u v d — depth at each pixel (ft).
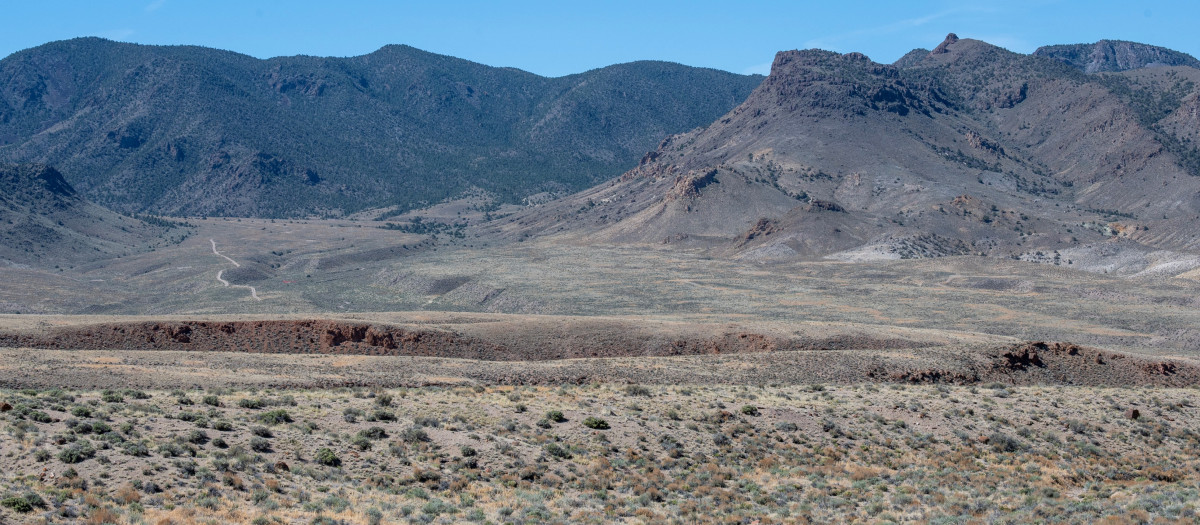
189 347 341.21
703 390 234.99
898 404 226.17
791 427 200.44
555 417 190.19
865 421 211.00
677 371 281.74
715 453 183.21
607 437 183.01
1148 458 201.16
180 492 130.82
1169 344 486.79
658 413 201.87
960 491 164.04
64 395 178.50
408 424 175.42
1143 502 147.95
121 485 129.90
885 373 295.48
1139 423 225.56
